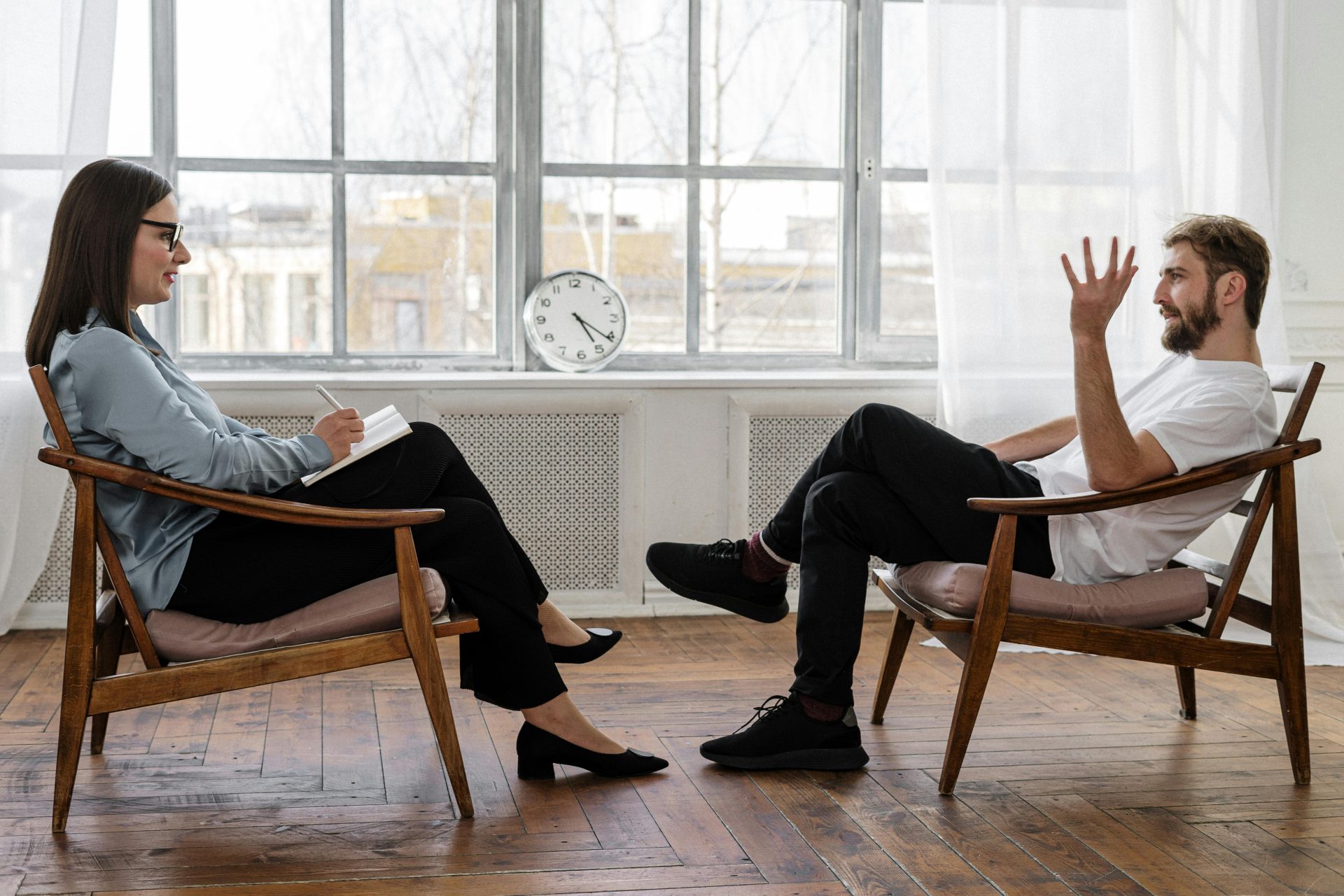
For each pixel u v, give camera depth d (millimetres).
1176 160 3422
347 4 3521
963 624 2080
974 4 3361
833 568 2199
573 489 3469
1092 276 2033
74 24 3088
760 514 3566
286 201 3541
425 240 3607
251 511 1806
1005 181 3393
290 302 3566
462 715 2521
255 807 2006
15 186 3080
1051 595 2092
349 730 2416
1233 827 1976
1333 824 1996
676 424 3480
